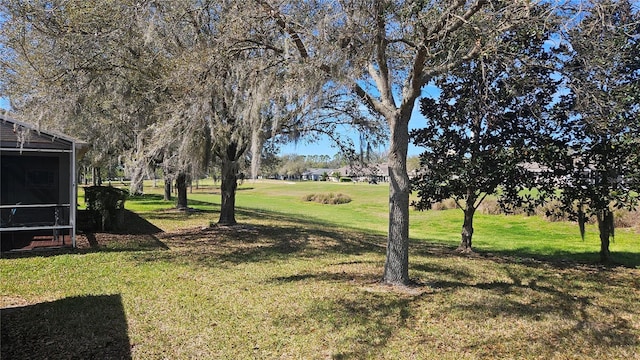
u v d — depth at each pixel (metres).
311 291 5.91
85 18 8.19
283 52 6.34
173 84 7.98
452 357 3.90
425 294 5.83
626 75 7.61
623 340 4.36
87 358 3.79
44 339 4.19
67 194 10.65
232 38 6.66
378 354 3.94
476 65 8.40
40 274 6.68
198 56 7.40
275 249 9.40
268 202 29.44
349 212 24.30
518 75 7.26
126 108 10.65
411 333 4.43
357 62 5.45
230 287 6.10
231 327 4.55
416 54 5.78
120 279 6.45
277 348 4.05
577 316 5.11
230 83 8.42
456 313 5.06
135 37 8.54
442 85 9.46
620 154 7.89
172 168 10.63
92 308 5.09
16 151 8.98
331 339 4.25
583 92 6.42
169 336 4.30
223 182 12.70
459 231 16.38
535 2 4.95
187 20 8.35
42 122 8.41
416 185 9.91
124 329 4.46
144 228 12.26
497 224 16.05
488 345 4.17
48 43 8.44
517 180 9.02
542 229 14.78
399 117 6.11
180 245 9.59
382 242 11.52
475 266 8.23
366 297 5.62
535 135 8.61
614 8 5.47
